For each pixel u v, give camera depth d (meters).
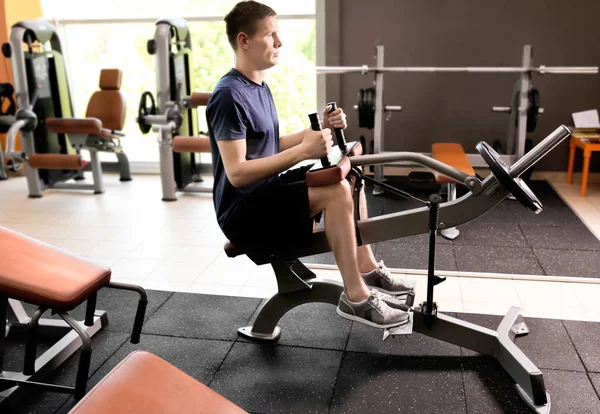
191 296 2.75
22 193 4.74
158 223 3.89
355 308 2.04
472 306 2.58
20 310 2.41
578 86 4.70
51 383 2.05
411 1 4.73
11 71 5.13
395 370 2.10
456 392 1.96
